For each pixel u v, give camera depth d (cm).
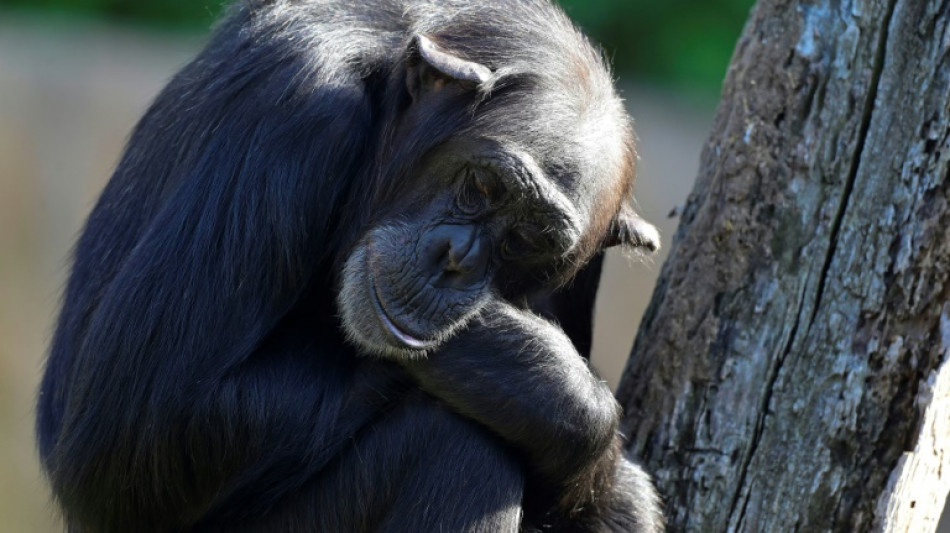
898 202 1534
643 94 3956
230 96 1532
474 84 1460
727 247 1627
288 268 1498
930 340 1523
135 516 1507
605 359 3591
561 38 1562
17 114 3447
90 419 1460
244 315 1478
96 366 1457
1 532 3444
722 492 1603
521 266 1583
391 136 1551
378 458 1513
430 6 1598
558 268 1633
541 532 1633
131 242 1589
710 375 1623
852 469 1549
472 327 1529
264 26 1584
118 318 1454
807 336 1573
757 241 1603
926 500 1537
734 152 1633
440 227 1509
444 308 1503
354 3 1612
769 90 1609
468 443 1512
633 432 1692
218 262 1470
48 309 3469
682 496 1631
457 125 1501
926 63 1523
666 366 1670
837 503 1552
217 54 1630
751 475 1590
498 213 1498
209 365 1457
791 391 1576
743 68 1658
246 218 1478
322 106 1509
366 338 1502
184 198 1487
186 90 1630
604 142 1542
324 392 1516
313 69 1517
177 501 1495
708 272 1644
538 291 1672
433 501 1498
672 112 3891
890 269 1537
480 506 1501
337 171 1531
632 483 1636
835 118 1562
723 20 4006
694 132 3791
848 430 1549
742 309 1609
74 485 1489
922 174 1523
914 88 1529
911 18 1529
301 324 1575
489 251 1522
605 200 1592
